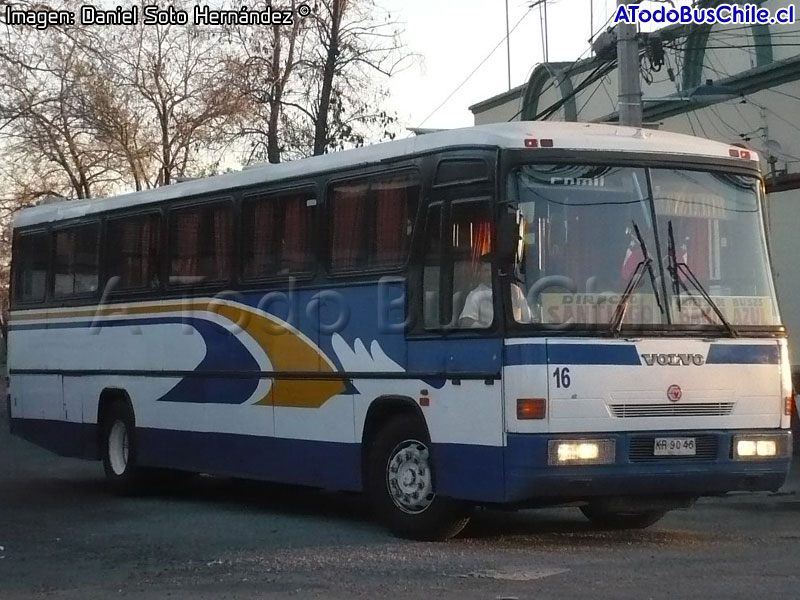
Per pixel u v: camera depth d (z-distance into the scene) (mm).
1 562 10492
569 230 10375
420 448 11172
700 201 10906
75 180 30656
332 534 11805
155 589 9141
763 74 20578
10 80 25688
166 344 14703
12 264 18062
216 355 13844
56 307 16906
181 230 14547
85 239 16359
